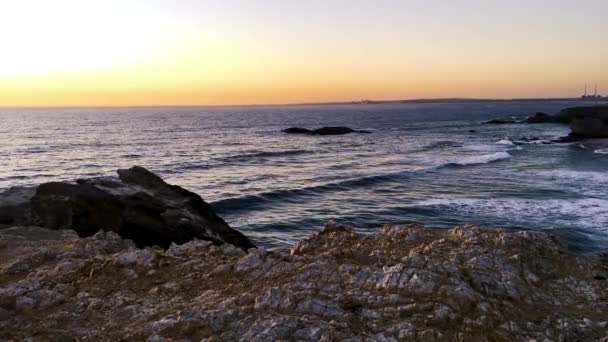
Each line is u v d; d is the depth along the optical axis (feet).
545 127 324.39
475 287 24.66
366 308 22.80
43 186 63.26
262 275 27.30
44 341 20.34
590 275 27.20
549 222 81.10
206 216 73.82
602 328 21.54
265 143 257.55
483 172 138.41
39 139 271.08
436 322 21.31
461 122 433.07
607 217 82.58
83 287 27.14
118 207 62.49
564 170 134.41
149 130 357.00
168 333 20.90
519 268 26.91
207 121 504.43
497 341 20.26
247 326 21.04
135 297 25.55
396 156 191.72
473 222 85.66
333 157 194.80
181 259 30.91
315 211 102.63
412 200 106.83
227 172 156.25
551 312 22.97
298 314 22.04
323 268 26.68
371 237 33.45
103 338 20.92
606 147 184.85
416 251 29.14
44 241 42.29
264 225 92.58
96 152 209.97
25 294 25.75
